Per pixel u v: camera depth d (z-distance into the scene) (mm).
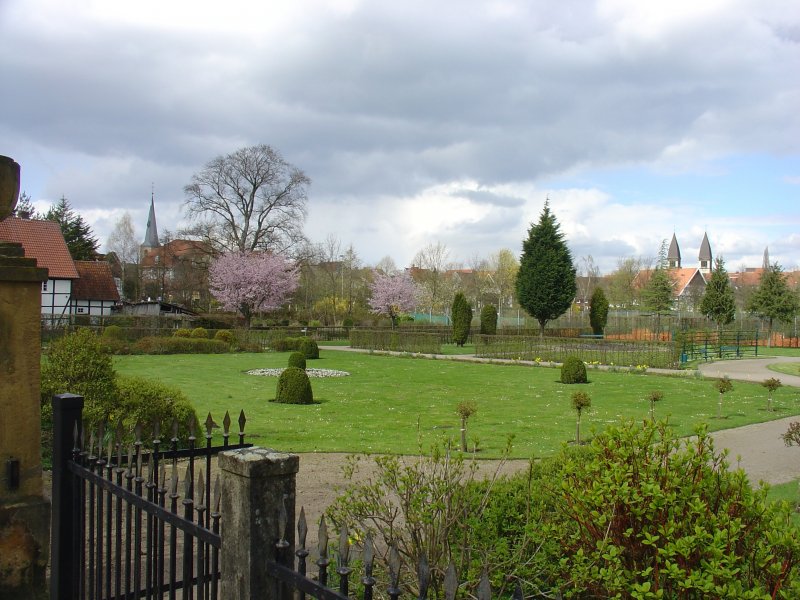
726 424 14008
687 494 3291
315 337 46312
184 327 41750
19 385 3943
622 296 69062
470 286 79812
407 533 4309
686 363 27469
